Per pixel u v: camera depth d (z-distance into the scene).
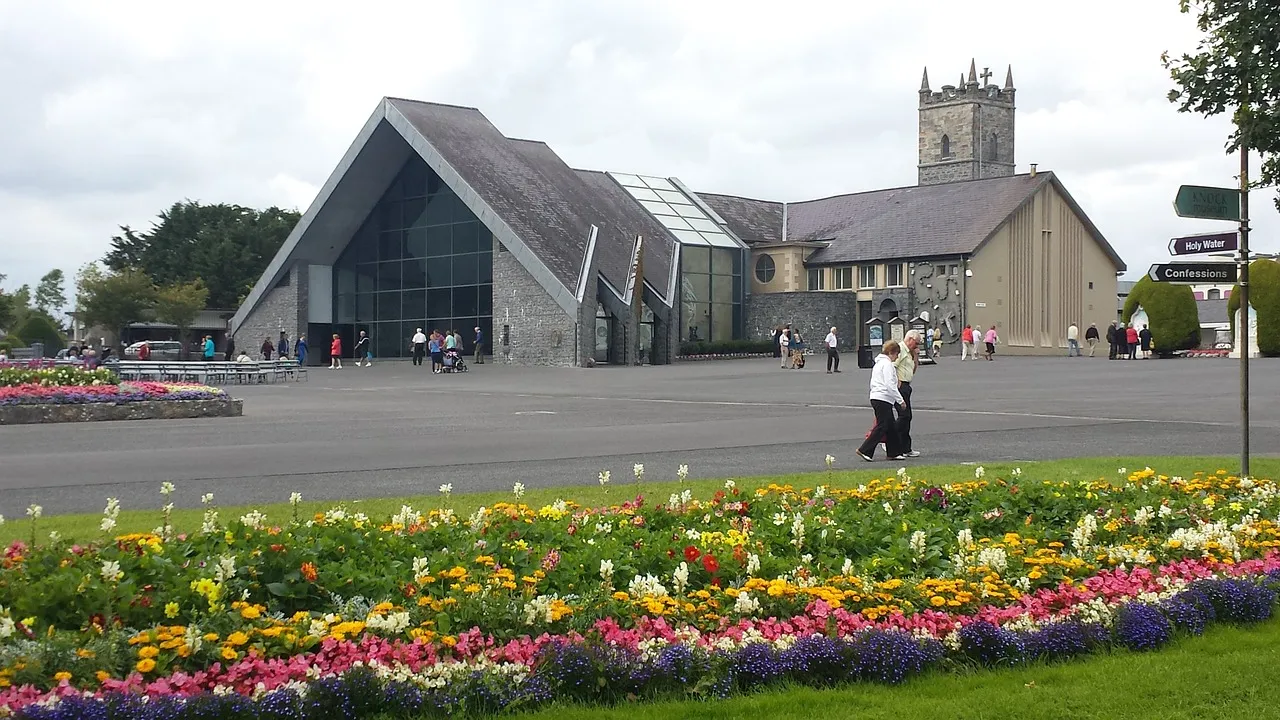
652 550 8.99
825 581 8.40
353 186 66.31
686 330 71.81
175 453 19.48
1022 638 7.41
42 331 91.81
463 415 28.41
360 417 28.02
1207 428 23.00
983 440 21.02
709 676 6.71
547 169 69.62
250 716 5.97
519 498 13.12
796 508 11.59
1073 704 6.49
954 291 70.00
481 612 7.32
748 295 75.69
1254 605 8.27
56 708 5.74
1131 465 16.50
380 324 69.25
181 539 9.26
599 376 48.09
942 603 7.79
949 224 73.19
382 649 6.68
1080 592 8.18
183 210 109.06
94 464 17.81
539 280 57.41
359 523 10.03
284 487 15.05
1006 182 75.25
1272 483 13.34
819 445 20.41
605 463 17.73
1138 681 6.89
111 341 93.75
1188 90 12.83
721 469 16.92
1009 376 43.06
